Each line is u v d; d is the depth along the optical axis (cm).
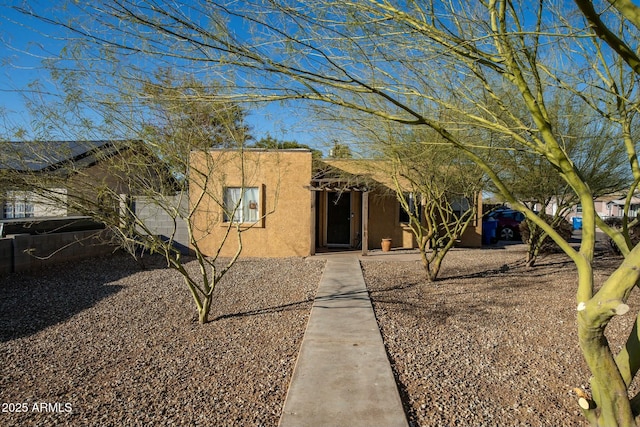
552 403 345
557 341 495
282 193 1271
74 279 882
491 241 1794
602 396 244
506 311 630
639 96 355
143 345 487
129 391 368
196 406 340
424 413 327
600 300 216
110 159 558
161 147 534
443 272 994
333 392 351
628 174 913
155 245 564
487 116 481
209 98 286
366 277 920
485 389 370
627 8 206
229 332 534
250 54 256
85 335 523
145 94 299
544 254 1308
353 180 1170
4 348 476
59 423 315
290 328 545
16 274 903
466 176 791
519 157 860
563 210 1045
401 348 469
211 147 608
